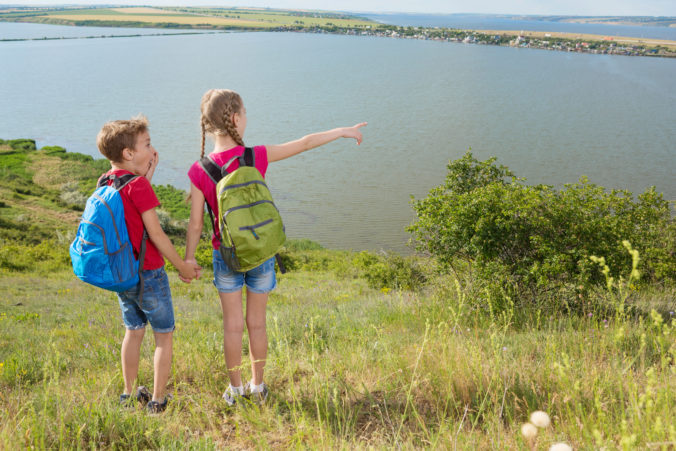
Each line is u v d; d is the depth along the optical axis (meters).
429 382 3.07
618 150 95.62
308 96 169.88
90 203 2.71
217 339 4.95
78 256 2.69
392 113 138.88
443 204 8.22
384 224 52.28
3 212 44.12
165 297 2.99
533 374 3.17
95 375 3.90
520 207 7.25
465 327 4.94
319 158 86.25
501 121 127.94
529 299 6.83
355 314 7.14
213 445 2.52
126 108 135.62
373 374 3.50
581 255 6.87
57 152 72.38
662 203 7.98
